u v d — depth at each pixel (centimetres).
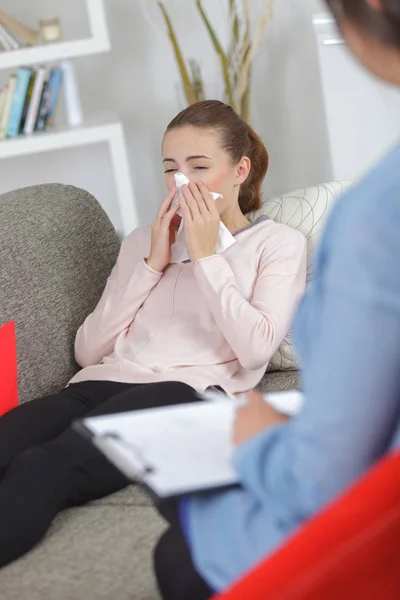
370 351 84
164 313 215
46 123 413
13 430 185
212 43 455
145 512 165
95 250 246
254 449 95
